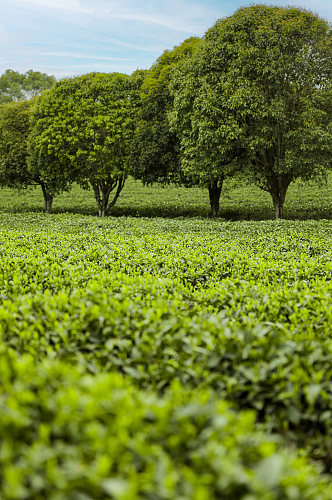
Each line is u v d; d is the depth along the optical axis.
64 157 29.28
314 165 22.11
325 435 3.62
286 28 21.52
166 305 5.61
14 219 24.95
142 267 9.68
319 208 31.83
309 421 3.66
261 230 17.50
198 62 23.56
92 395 2.76
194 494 2.08
